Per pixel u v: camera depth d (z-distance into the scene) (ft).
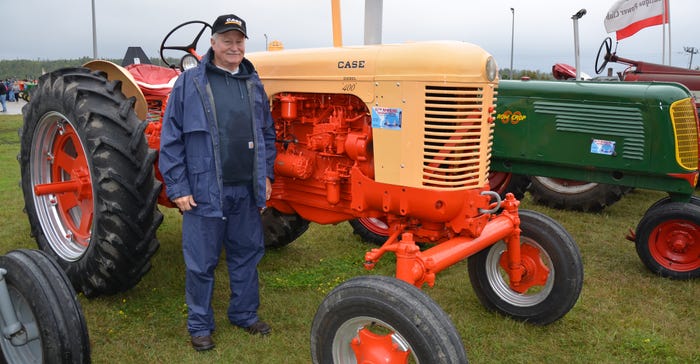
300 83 10.07
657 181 14.57
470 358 9.46
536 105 15.84
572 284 10.11
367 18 10.11
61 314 7.30
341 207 10.67
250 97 9.28
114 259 10.11
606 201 18.89
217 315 10.89
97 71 11.14
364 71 9.10
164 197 12.24
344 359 7.84
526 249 10.75
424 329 6.84
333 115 9.99
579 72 17.01
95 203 10.03
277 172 11.00
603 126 14.96
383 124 8.95
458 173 8.71
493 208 9.23
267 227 14.25
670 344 10.05
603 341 10.12
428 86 8.41
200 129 8.74
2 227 16.02
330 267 13.60
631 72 25.02
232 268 10.00
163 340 9.80
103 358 9.14
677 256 13.37
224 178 9.16
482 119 8.66
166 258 13.74
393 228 9.83
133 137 9.87
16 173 24.45
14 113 61.16
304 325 10.49
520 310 10.70
